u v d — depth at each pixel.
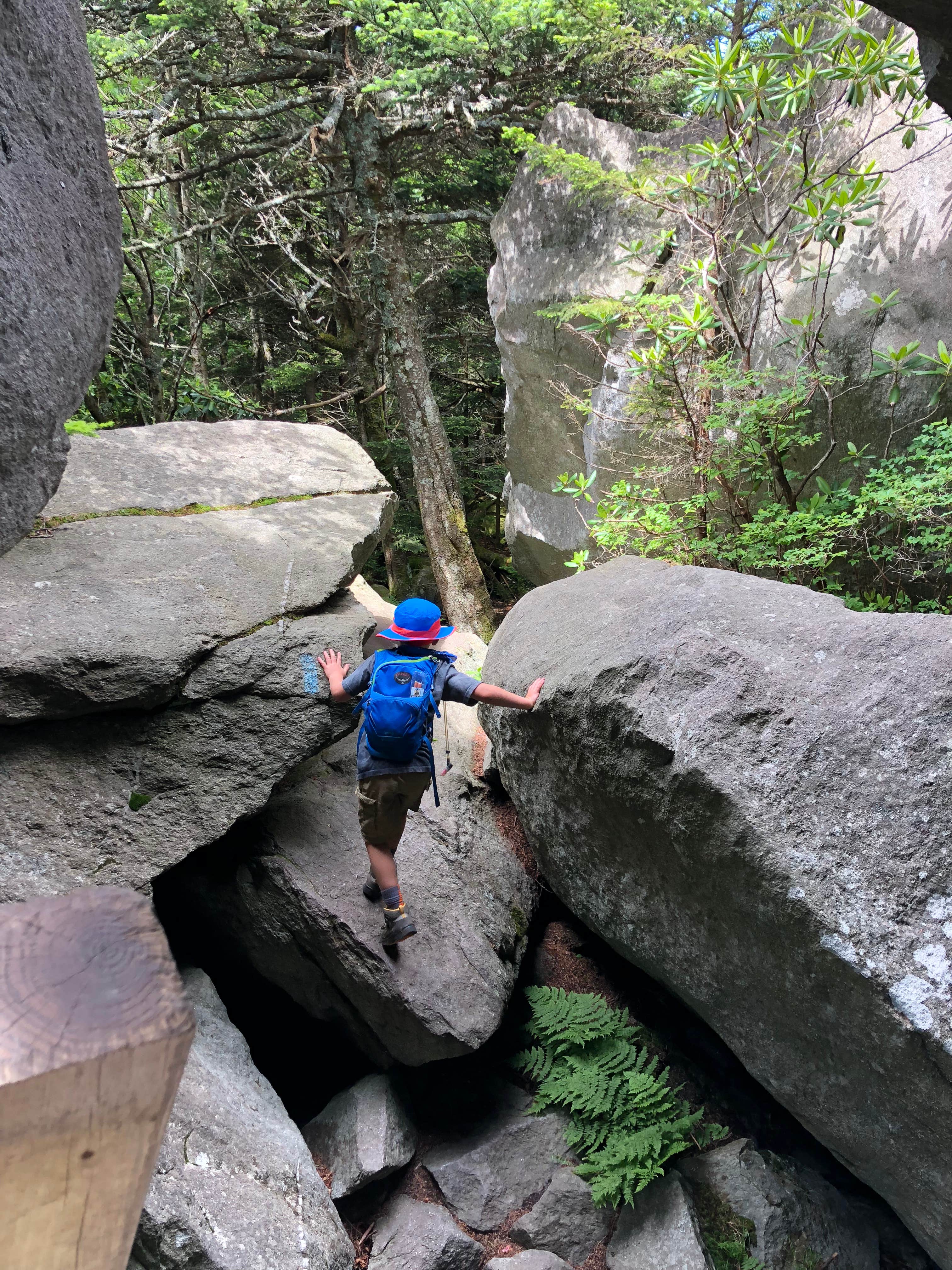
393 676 3.42
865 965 2.53
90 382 2.63
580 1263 3.42
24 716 3.34
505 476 13.80
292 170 12.16
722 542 5.19
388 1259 3.31
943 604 4.75
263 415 11.98
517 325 7.80
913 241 4.75
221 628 3.84
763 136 5.75
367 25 8.75
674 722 3.03
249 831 3.99
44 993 0.52
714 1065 4.07
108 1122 0.54
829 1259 3.36
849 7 4.50
